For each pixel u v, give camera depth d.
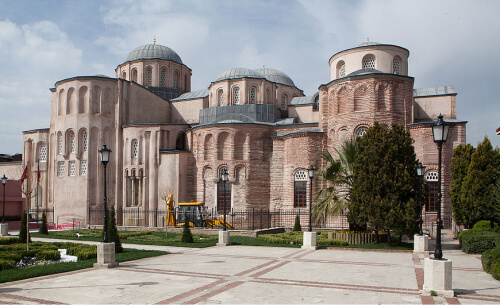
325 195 26.19
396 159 22.91
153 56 52.91
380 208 22.38
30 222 40.12
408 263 17.39
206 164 40.84
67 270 15.27
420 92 43.38
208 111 45.34
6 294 11.55
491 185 24.30
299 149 38.19
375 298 11.03
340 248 22.56
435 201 34.16
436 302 10.63
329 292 11.73
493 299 10.97
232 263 17.28
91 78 42.66
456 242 27.16
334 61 43.47
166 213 36.50
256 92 44.84
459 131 34.25
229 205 39.78
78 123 42.38
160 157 41.88
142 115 46.25
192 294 11.49
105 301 10.75
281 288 12.26
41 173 49.84
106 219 16.77
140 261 17.97
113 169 42.94
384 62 40.59
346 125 35.62
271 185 40.47
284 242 25.23
